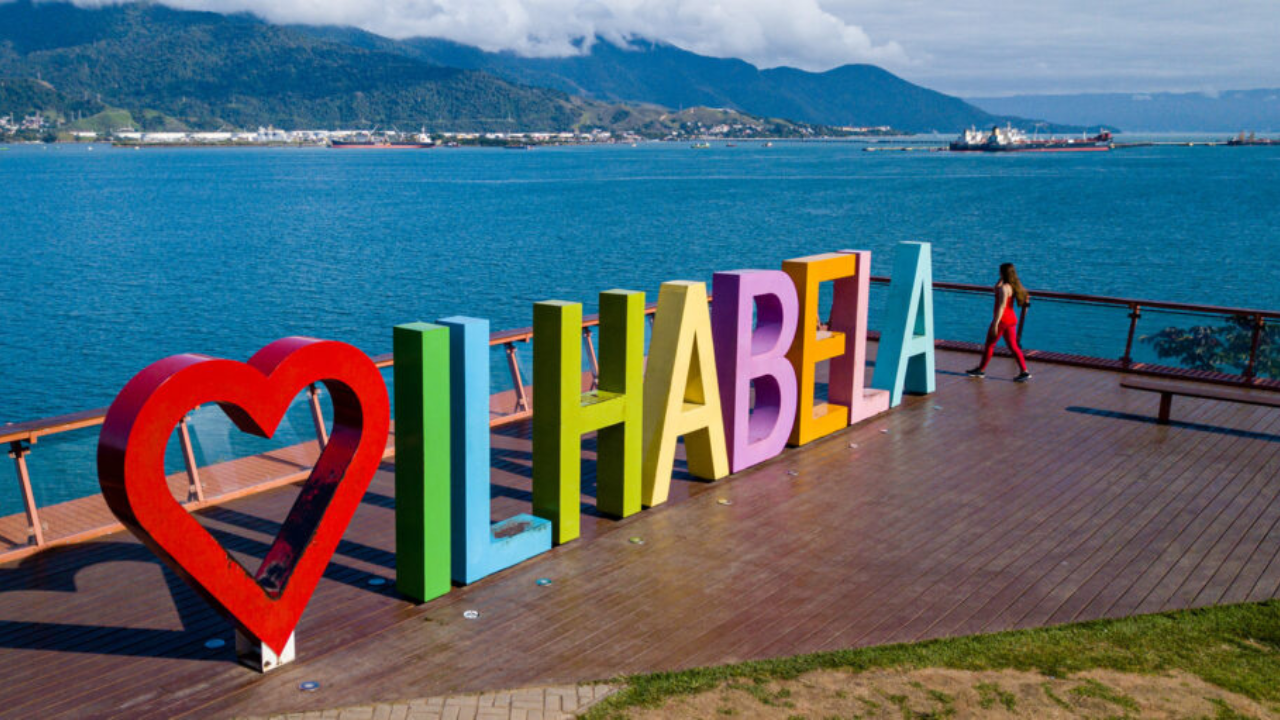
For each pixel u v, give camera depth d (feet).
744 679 18.04
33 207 360.89
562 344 23.72
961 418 37.60
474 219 307.17
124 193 435.94
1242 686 17.85
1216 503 28.25
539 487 24.90
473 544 22.36
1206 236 254.06
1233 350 45.09
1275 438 35.01
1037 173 602.85
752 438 32.50
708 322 28.50
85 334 140.26
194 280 188.14
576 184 502.79
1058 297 48.26
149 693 17.43
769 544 24.99
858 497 28.63
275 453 29.35
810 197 394.93
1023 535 25.67
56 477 24.45
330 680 18.01
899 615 20.92
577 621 20.57
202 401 16.79
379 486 29.09
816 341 33.78
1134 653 19.19
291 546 19.02
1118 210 331.36
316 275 193.16
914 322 39.29
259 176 599.98
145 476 15.99
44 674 18.04
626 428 26.21
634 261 207.41
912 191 431.43
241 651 18.66
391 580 22.58
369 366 19.74
